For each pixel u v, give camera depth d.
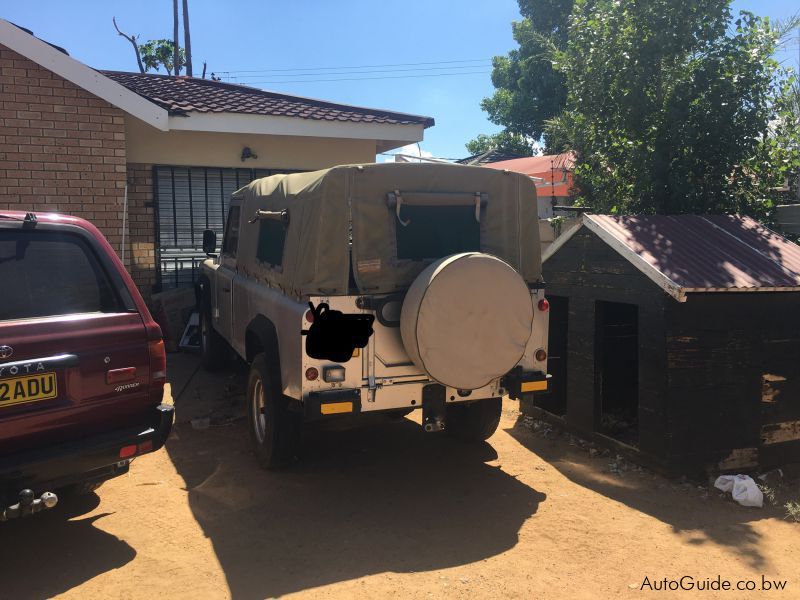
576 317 5.46
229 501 4.26
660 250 4.82
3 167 7.75
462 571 3.39
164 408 3.67
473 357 3.98
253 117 9.05
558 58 7.86
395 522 3.97
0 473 2.96
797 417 4.83
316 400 3.94
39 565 3.42
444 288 3.87
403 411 5.33
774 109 6.90
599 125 7.40
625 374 6.09
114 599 3.09
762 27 6.79
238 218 6.53
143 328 3.58
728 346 4.60
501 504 4.25
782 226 6.71
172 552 3.57
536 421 6.05
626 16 6.98
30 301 3.27
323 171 4.29
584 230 5.31
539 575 3.36
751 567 3.47
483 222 4.57
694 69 6.89
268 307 4.78
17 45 7.64
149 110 8.28
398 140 10.08
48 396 3.18
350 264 4.20
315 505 4.21
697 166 6.88
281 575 3.34
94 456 3.30
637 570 3.43
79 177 8.09
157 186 9.25
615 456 5.07
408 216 4.35
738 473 4.69
